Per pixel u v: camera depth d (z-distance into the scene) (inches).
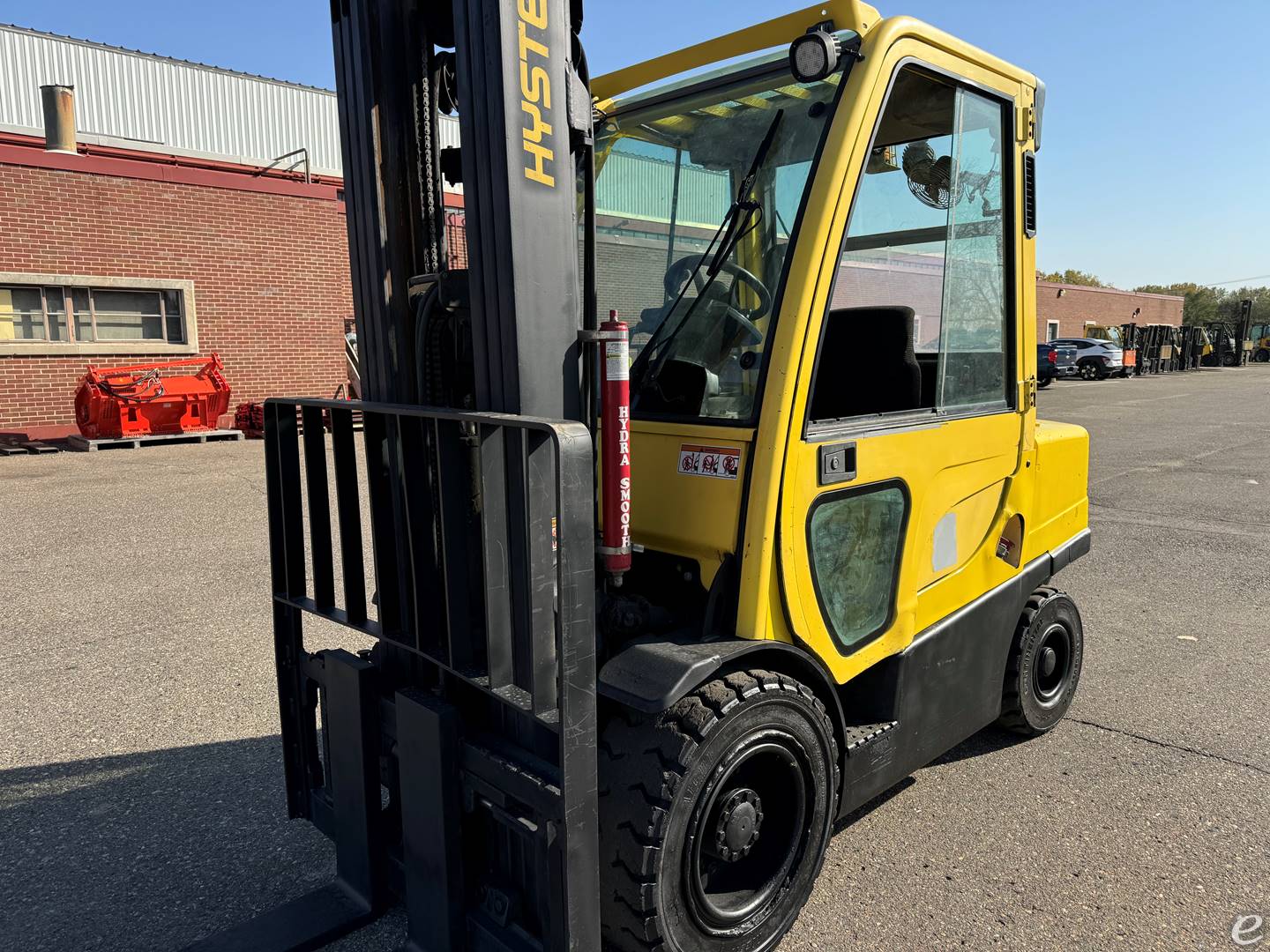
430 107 95.8
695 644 85.9
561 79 81.1
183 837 121.4
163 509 334.0
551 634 76.7
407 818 89.0
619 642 90.1
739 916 89.6
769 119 98.2
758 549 87.0
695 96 104.6
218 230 566.9
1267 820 126.6
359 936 98.6
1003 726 149.5
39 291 505.4
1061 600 150.2
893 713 110.3
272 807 129.4
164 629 203.9
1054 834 122.8
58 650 191.0
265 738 151.1
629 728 85.0
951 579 120.3
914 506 107.9
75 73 809.5
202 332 566.3
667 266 106.4
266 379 597.3
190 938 101.0
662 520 95.8
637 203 109.9
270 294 594.2
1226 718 162.7
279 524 108.3
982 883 111.1
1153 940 100.2
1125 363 1460.4
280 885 111.0
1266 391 1095.6
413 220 95.3
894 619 107.0
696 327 98.6
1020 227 125.6
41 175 494.3
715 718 82.0
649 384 100.2
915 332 110.0
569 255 82.9
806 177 93.4
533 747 82.8
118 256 526.3
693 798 81.4
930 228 110.7
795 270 88.0
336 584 231.6
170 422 519.2
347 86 92.4
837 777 99.7
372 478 91.4
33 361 501.7
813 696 93.4
